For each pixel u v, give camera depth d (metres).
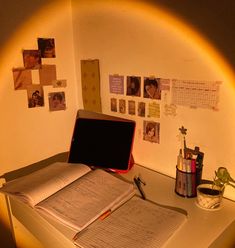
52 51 1.22
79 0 1.20
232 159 0.85
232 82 0.80
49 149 1.31
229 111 0.82
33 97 1.20
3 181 1.18
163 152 1.05
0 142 1.14
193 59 0.87
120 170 1.07
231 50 0.78
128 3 1.01
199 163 0.91
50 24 1.19
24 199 0.85
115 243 0.66
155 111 1.03
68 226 0.73
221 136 0.86
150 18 0.96
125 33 1.05
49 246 0.80
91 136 1.17
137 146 1.15
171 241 0.68
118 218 0.76
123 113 1.16
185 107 0.93
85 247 0.65
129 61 1.07
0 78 1.09
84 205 0.80
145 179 1.03
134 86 1.08
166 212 0.78
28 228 0.91
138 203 0.83
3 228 1.25
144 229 0.71
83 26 1.22
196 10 0.83
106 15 1.10
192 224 0.75
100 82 1.22
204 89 0.87
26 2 1.10
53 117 1.29
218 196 0.80
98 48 1.18
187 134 0.95
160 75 0.98
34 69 1.18
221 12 0.77
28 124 1.21
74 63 1.32
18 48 1.11
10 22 1.07
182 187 0.89
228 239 0.76
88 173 1.00
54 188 0.89
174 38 0.90
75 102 1.37
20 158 1.22
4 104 1.12
